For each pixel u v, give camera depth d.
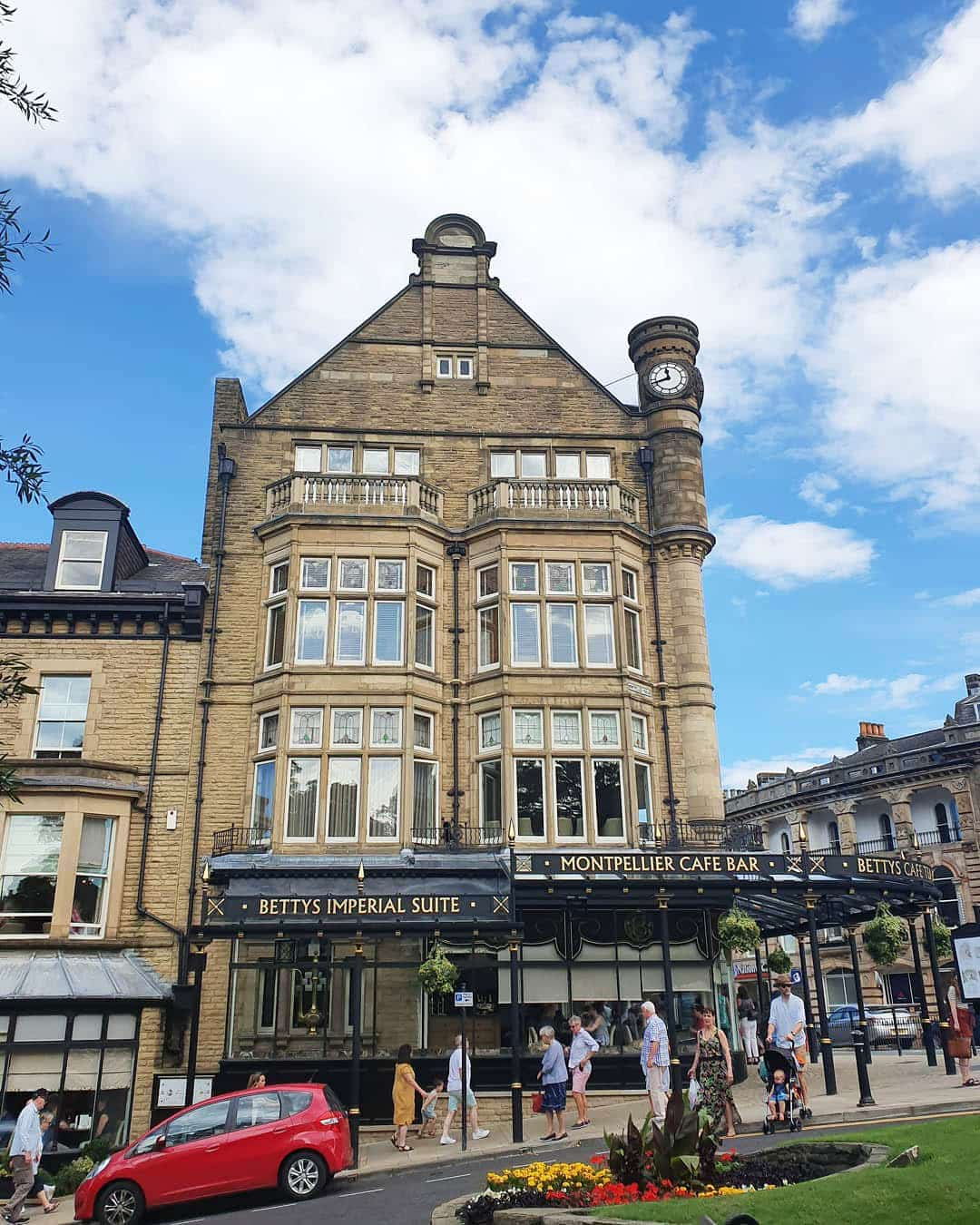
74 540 23.66
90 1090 18.98
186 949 20.67
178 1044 19.95
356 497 24.09
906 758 44.19
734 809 52.91
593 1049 17.00
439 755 22.73
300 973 20.67
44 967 19.42
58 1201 15.61
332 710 22.28
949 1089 16.41
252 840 21.70
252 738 22.64
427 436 25.78
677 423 25.97
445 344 26.72
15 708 22.02
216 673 23.08
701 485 25.77
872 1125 13.73
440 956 17.75
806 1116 14.24
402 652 22.91
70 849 20.64
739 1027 22.03
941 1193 7.85
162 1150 12.96
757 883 18.53
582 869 18.33
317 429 25.47
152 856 21.50
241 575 24.00
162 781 22.05
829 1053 17.39
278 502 24.41
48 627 22.80
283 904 17.12
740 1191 9.01
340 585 23.39
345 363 26.33
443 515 24.94
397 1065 16.39
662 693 23.89
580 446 26.03
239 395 25.81
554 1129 15.86
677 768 23.42
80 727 22.30
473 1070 19.86
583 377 26.80
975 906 40.66
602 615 23.92
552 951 20.86
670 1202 8.42
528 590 23.92
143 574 24.95
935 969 21.08
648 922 21.28
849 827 46.22
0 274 8.00
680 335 26.78
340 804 21.72
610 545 24.30
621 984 20.84
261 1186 12.91
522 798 22.20
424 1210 11.15
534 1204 9.34
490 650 23.66
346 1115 14.87
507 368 26.64
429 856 20.73
